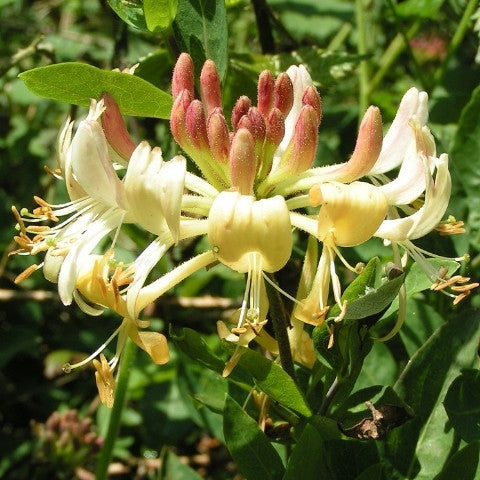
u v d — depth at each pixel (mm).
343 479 195
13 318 390
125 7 228
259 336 195
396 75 397
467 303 263
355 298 179
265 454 192
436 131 311
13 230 389
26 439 370
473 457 191
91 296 182
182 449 360
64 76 195
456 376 204
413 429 206
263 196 187
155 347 180
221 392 223
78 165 176
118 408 264
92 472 354
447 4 355
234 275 357
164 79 276
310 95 187
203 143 184
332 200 168
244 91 270
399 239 182
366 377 234
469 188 264
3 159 440
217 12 216
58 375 398
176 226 169
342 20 400
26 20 502
